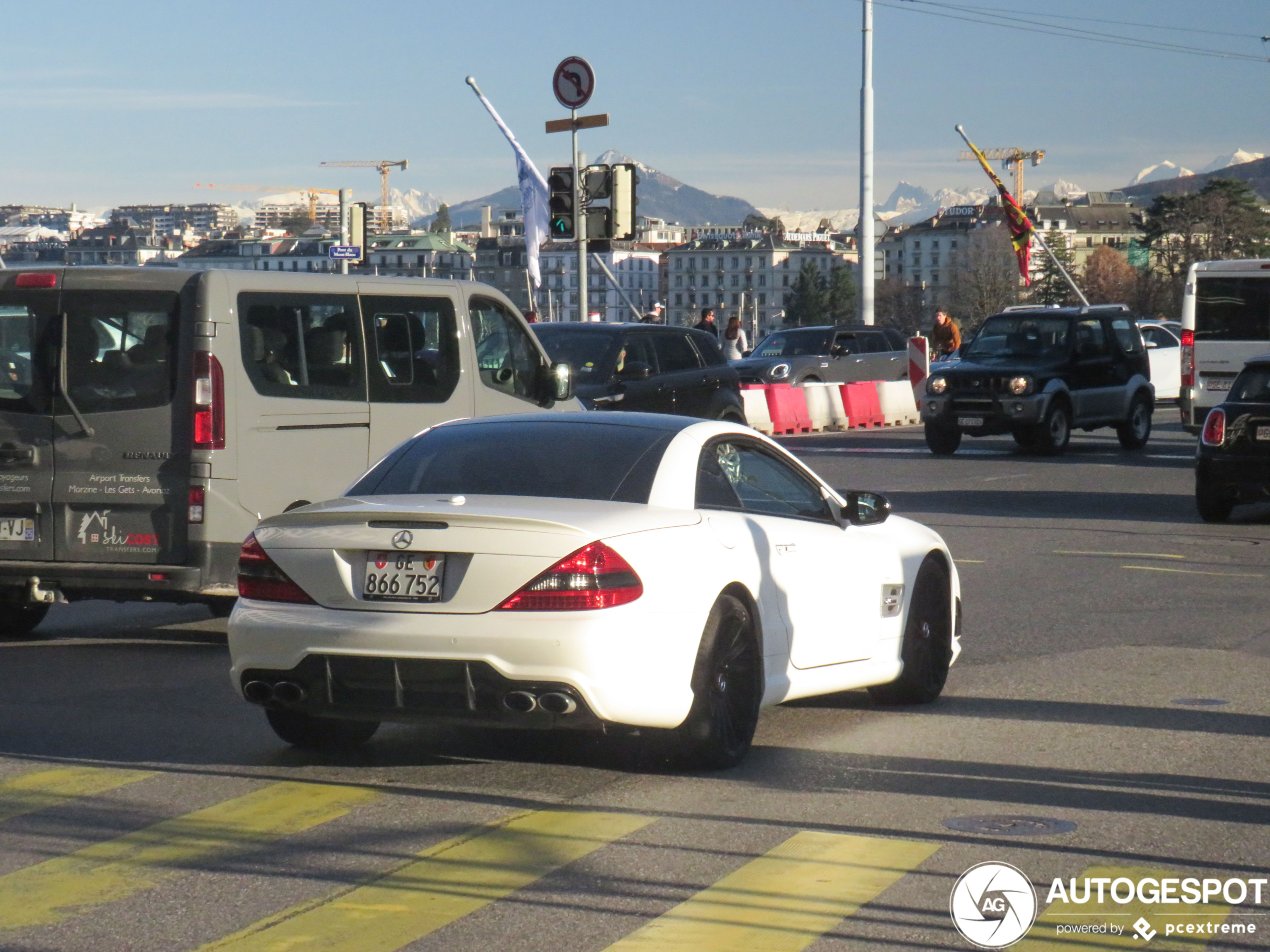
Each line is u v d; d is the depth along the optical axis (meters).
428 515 9.18
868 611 11.36
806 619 10.60
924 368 50.06
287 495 14.35
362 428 15.09
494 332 17.03
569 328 28.50
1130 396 38.81
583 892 7.44
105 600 14.28
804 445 40.31
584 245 31.11
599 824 8.60
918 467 33.91
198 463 13.73
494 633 8.95
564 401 17.72
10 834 8.41
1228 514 24.80
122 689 12.48
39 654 14.09
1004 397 36.28
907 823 8.69
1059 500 27.69
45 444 14.04
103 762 10.05
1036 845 8.27
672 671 9.22
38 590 14.01
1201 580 18.81
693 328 30.16
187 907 7.23
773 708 11.90
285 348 14.43
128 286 13.97
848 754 10.34
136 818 8.73
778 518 10.71
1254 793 9.38
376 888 7.49
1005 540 22.45
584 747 10.52
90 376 14.01
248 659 9.47
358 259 47.22
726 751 9.76
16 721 11.25
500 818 8.73
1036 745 10.62
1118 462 35.56
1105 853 8.14
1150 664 13.67
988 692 12.50
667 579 9.27
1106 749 10.53
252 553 9.64
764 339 51.50
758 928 6.96
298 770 9.86
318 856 8.02
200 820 8.70
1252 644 14.67
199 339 13.76
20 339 14.14
